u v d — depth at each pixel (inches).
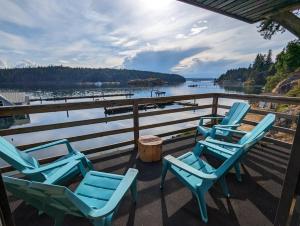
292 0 96.7
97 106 101.3
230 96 138.5
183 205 65.0
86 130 401.7
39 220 58.4
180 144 125.3
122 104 109.7
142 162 98.7
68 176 67.8
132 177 51.8
